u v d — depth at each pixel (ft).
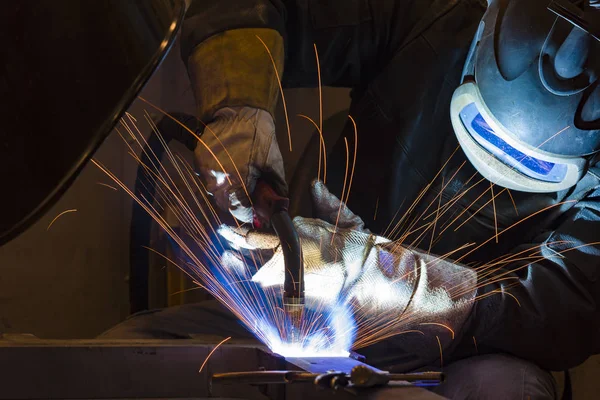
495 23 4.72
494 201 5.66
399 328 4.76
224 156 4.45
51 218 7.09
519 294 5.08
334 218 4.90
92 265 7.41
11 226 2.60
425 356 4.99
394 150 5.77
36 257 6.99
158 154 6.49
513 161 5.03
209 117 4.66
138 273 6.86
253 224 4.42
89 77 2.59
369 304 4.55
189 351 3.78
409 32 5.82
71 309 7.23
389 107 5.80
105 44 2.61
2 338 4.12
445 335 4.82
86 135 2.55
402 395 2.62
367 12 5.77
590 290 5.19
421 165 5.76
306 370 3.18
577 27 4.43
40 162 2.58
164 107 7.62
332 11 5.67
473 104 5.02
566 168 4.98
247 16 4.92
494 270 5.47
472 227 5.71
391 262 4.61
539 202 5.60
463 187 5.68
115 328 5.40
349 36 5.75
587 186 5.44
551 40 4.49
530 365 5.09
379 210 5.88
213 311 5.77
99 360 3.72
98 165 7.40
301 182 6.86
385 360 5.39
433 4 5.82
